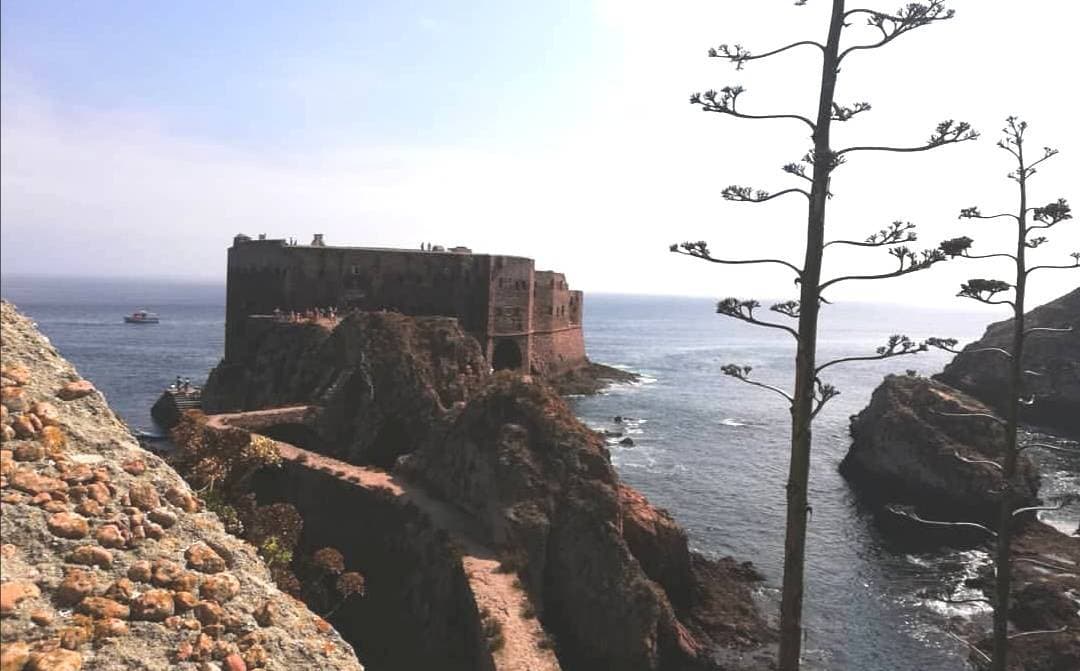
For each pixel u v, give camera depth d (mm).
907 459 63750
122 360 145500
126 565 10789
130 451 12688
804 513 13094
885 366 196875
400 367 60344
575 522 36656
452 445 43688
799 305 13375
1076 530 53781
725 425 94312
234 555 12555
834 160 12766
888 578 46156
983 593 43812
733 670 34812
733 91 13320
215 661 10539
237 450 26562
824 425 100938
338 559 27875
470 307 88750
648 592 34656
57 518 10523
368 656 34250
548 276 114000
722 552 49406
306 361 64688
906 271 12438
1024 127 17578
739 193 13625
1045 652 35750
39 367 12922
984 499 56719
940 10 12078
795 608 13078
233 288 87250
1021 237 17797
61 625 9492
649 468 70562
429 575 35594
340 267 81812
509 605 30594
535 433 41094
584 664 34062
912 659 36406
